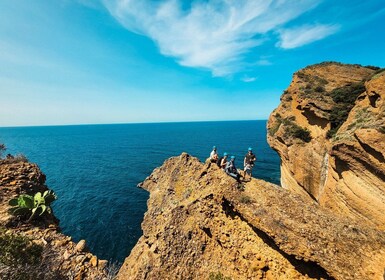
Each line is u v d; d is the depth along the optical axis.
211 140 149.50
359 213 21.27
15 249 8.27
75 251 11.41
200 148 115.50
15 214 12.45
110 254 30.17
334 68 36.03
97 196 50.94
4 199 13.78
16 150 120.31
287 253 14.25
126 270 20.16
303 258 13.80
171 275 17.73
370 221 20.17
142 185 57.38
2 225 11.52
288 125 35.47
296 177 32.88
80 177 65.88
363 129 20.39
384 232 16.12
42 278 8.52
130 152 111.25
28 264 8.34
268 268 15.00
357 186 21.47
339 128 27.12
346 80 33.03
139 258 20.05
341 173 23.66
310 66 38.97
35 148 130.25
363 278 12.53
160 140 163.00
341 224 15.90
